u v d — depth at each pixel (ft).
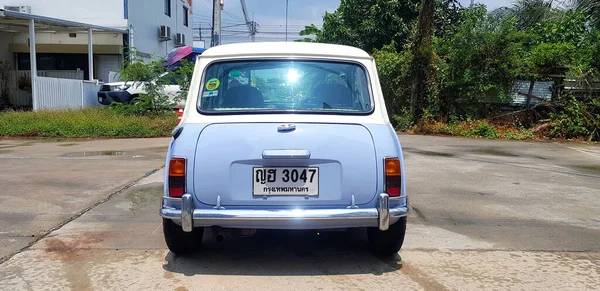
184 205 11.51
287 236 15.88
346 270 13.05
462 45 46.11
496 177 25.53
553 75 44.91
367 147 12.05
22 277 12.41
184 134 12.14
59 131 41.96
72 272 12.75
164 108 49.08
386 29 66.08
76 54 67.87
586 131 43.37
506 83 46.11
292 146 11.78
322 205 11.84
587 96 44.21
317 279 12.43
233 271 12.90
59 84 52.60
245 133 11.98
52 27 58.29
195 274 12.67
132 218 17.48
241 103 13.14
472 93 46.57
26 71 62.85
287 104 13.15
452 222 17.52
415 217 18.10
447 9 63.77
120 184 22.81
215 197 11.73
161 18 80.07
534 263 13.70
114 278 12.37
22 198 20.20
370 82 13.50
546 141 42.22
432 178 24.99
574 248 14.99
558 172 27.22
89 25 57.88
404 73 49.08
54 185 22.56
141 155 31.58
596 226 17.29
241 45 14.10
